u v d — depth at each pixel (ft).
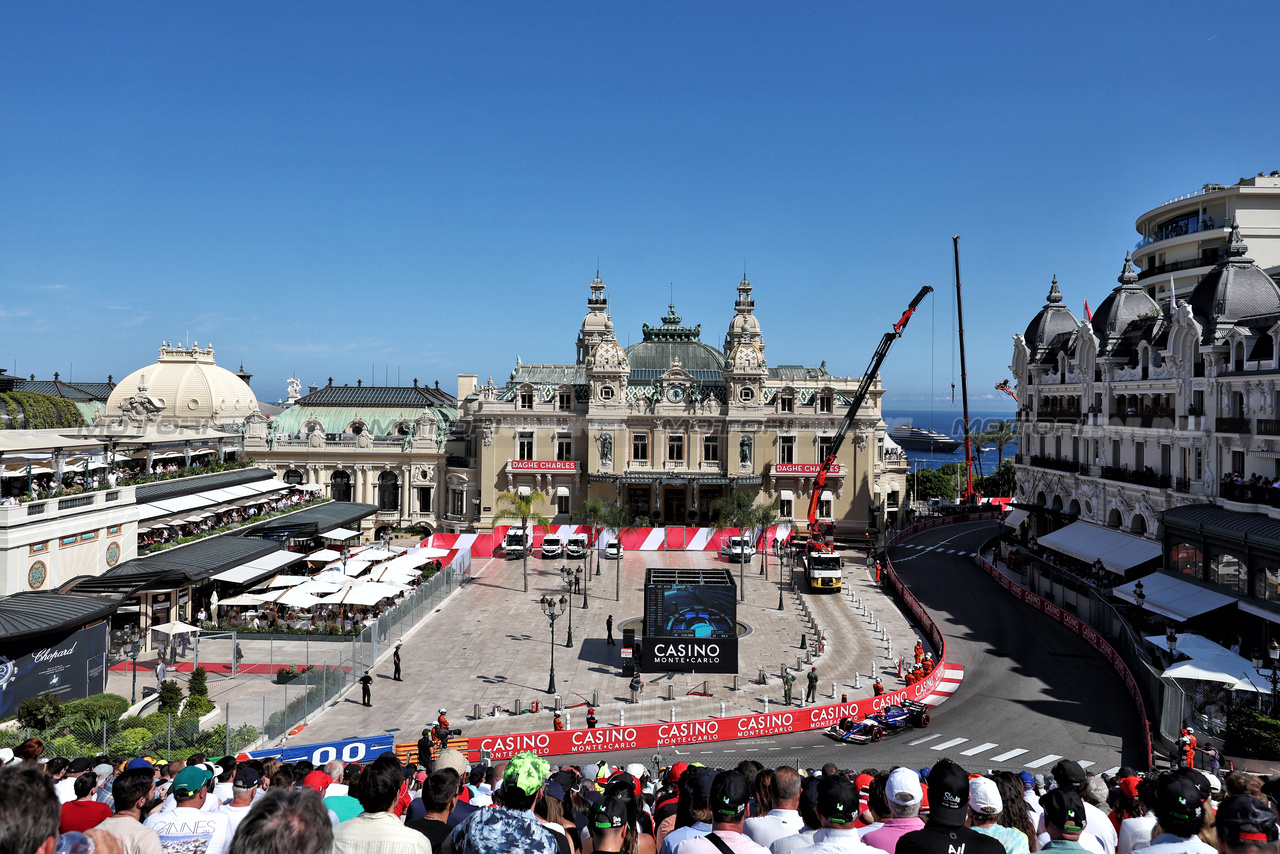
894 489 420.36
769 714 153.69
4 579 158.40
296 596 203.62
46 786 24.81
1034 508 282.56
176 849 43.86
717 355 395.55
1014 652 199.11
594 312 417.90
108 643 166.71
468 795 62.03
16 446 194.80
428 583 236.43
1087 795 57.93
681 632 188.14
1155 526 213.66
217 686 173.06
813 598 257.14
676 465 353.31
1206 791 45.03
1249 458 185.16
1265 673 139.95
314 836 23.89
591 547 317.01
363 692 167.43
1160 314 231.91
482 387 356.18
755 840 44.80
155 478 242.17
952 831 33.68
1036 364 288.92
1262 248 278.05
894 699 162.20
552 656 175.11
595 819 40.88
